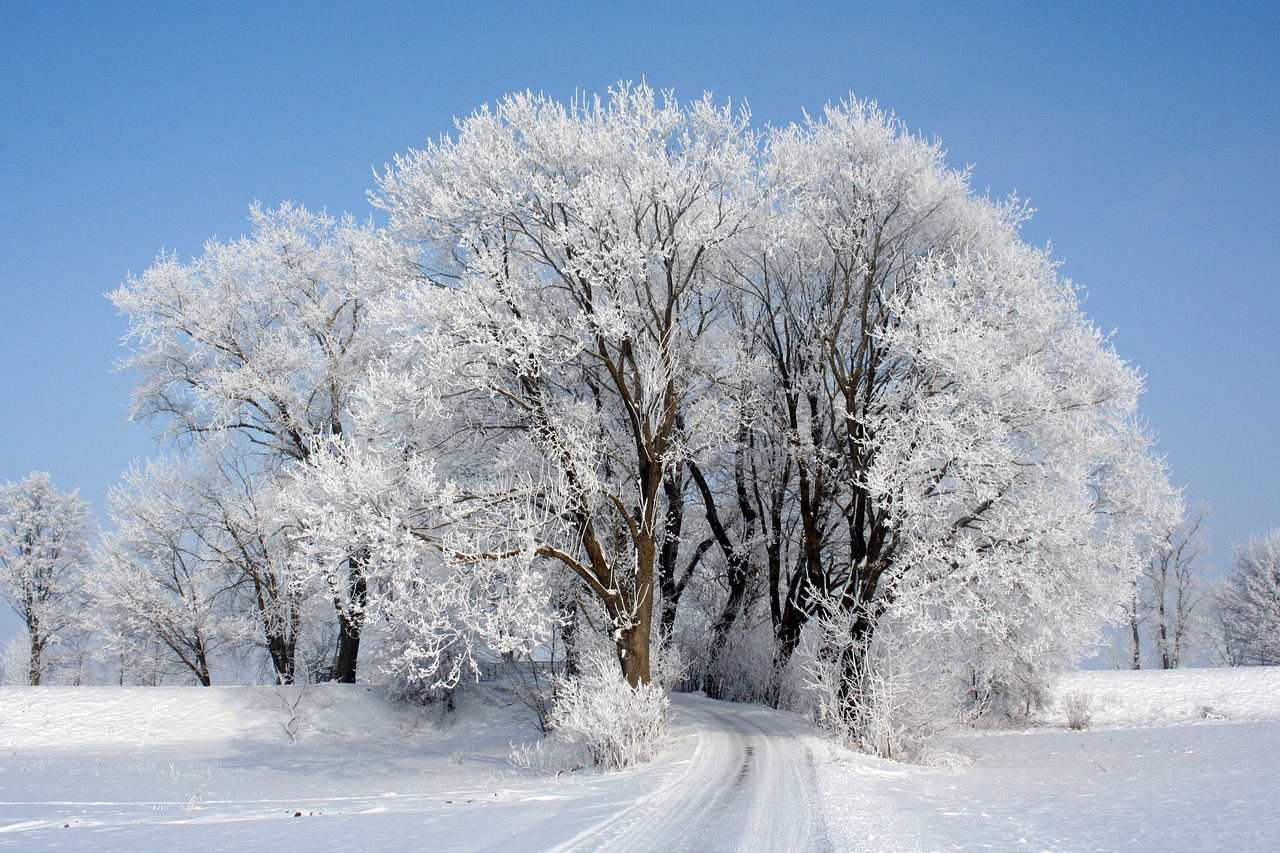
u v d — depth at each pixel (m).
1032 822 8.73
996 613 15.36
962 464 15.61
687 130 18.58
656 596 25.14
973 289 17.83
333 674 29.16
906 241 20.47
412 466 15.44
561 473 16.44
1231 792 10.55
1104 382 17.16
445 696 26.22
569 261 17.08
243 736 24.27
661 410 18.20
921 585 15.41
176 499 27.92
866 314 19.73
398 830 8.27
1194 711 27.25
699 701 24.22
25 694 25.39
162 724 24.52
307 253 29.31
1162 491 16.92
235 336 28.41
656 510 19.00
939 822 8.77
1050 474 16.27
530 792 11.91
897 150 20.02
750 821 8.73
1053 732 22.42
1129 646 44.84
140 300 27.08
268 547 27.33
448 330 16.73
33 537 36.59
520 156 17.69
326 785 15.03
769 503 25.28
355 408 17.30
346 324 29.34
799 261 20.91
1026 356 17.22
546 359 17.47
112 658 29.73
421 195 18.61
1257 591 43.56
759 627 25.52
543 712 21.66
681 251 18.69
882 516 17.59
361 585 24.20
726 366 22.19
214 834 8.29
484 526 15.66
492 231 18.16
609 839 7.64
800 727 18.38
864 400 19.47
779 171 19.27
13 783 15.80
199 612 27.78
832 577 24.59
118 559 27.67
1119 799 10.42
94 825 9.40
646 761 14.72
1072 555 15.82
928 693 15.98
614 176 17.73
